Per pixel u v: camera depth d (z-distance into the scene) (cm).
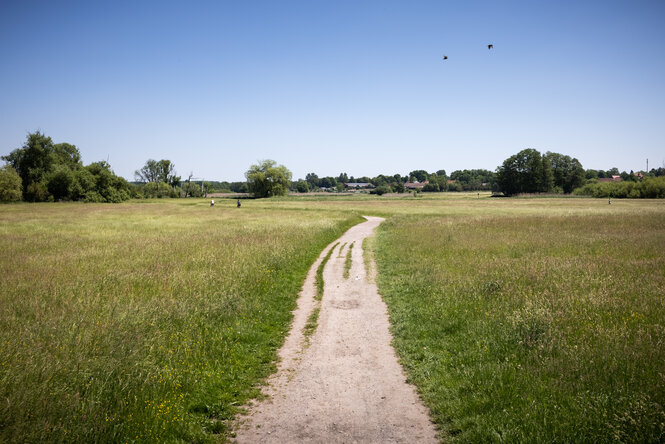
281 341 912
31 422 505
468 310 1002
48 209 6212
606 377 610
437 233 2638
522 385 620
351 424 575
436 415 590
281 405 632
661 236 2242
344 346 872
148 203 9006
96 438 495
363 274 1603
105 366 647
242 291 1191
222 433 557
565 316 898
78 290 1198
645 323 847
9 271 1512
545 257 1669
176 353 750
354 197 12812
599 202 7750
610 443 481
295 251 1925
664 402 542
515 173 13138
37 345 719
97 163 9706
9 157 8600
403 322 993
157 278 1350
